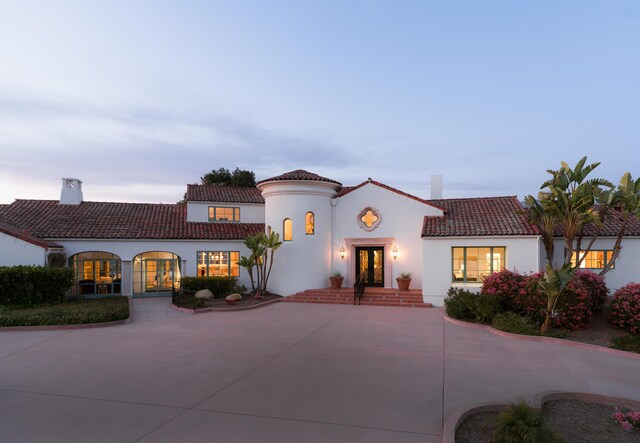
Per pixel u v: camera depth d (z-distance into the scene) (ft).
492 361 30.42
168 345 35.50
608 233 56.70
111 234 65.77
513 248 53.72
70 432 18.85
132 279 67.00
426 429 18.99
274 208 68.18
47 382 25.79
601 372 27.73
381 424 19.52
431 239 56.80
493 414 20.65
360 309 54.90
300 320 47.37
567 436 18.39
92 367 28.96
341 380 25.96
